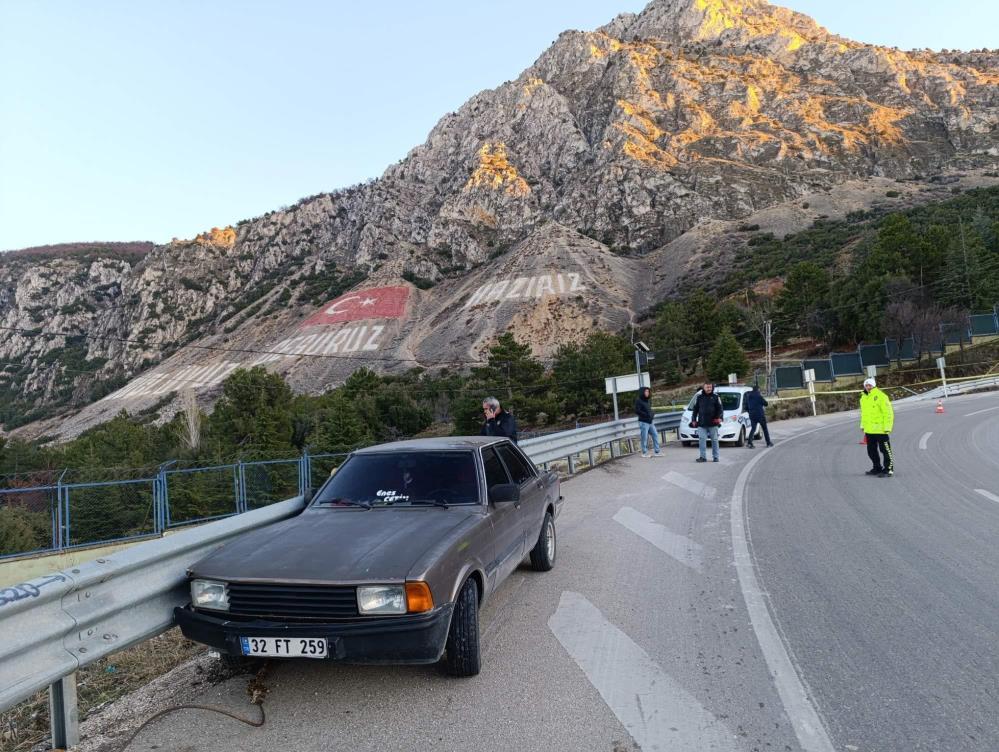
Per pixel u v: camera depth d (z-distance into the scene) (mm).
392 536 4176
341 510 4949
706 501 10375
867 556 6684
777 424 30797
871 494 10453
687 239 183375
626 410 70062
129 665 4668
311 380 161000
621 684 3871
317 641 3545
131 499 22250
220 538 4539
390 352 167250
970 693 3590
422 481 5125
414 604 3584
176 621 3982
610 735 3260
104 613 3539
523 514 5734
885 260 71750
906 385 51500
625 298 161750
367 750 3203
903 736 3158
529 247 197250
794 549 7105
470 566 4168
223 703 3832
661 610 5234
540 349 145250
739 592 5641
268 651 3598
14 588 3080
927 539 7309
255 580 3717
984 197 122500
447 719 3498
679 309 93312
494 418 9594
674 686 3824
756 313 85750
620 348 82000
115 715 3770
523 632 4836
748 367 67500
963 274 67500
